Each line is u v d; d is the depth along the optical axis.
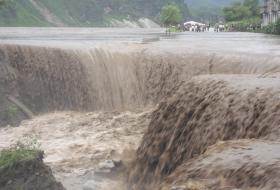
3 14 191.12
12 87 28.08
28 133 22.92
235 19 145.88
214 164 8.47
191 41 45.19
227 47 33.28
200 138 12.33
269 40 48.81
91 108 29.06
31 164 12.88
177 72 28.06
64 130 23.02
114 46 31.92
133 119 24.41
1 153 13.32
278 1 94.19
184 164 9.28
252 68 24.52
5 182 12.66
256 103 11.70
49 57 29.30
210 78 14.45
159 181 12.81
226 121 12.05
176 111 14.03
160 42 41.84
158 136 14.07
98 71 29.45
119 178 15.02
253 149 8.95
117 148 19.16
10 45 29.06
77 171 16.81
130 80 29.23
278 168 7.73
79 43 35.44
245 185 7.66
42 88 28.94
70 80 29.33
